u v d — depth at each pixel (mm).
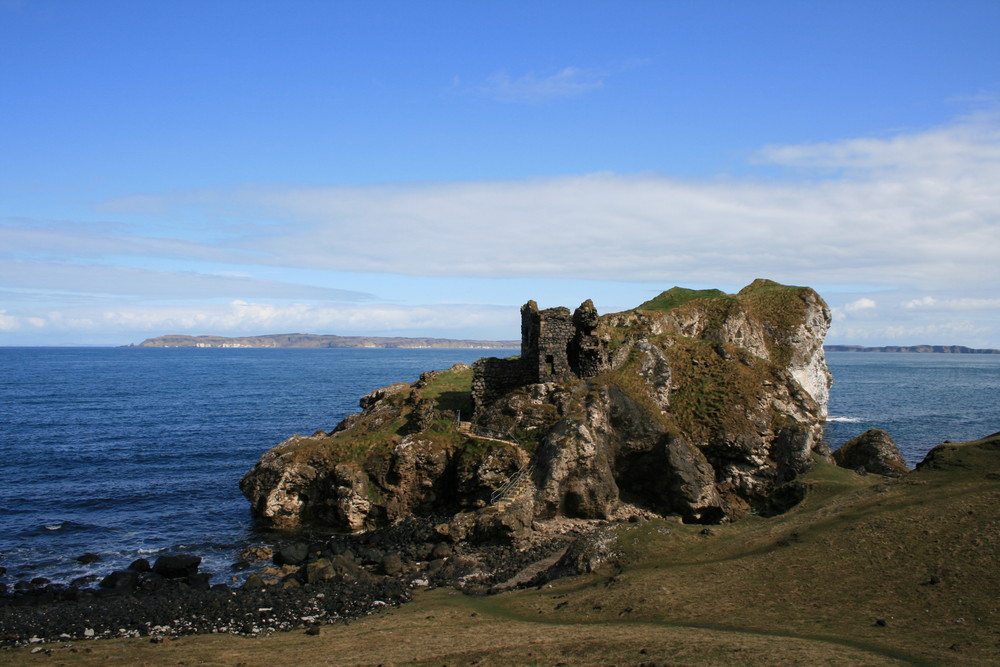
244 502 62844
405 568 43625
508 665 24641
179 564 44250
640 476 57688
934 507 34500
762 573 31938
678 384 65625
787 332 89250
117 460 80438
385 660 26000
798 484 49156
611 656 24500
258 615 34594
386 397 72562
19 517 57031
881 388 190000
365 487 54938
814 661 22203
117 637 31875
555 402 58219
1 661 27656
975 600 26250
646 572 34688
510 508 48406
